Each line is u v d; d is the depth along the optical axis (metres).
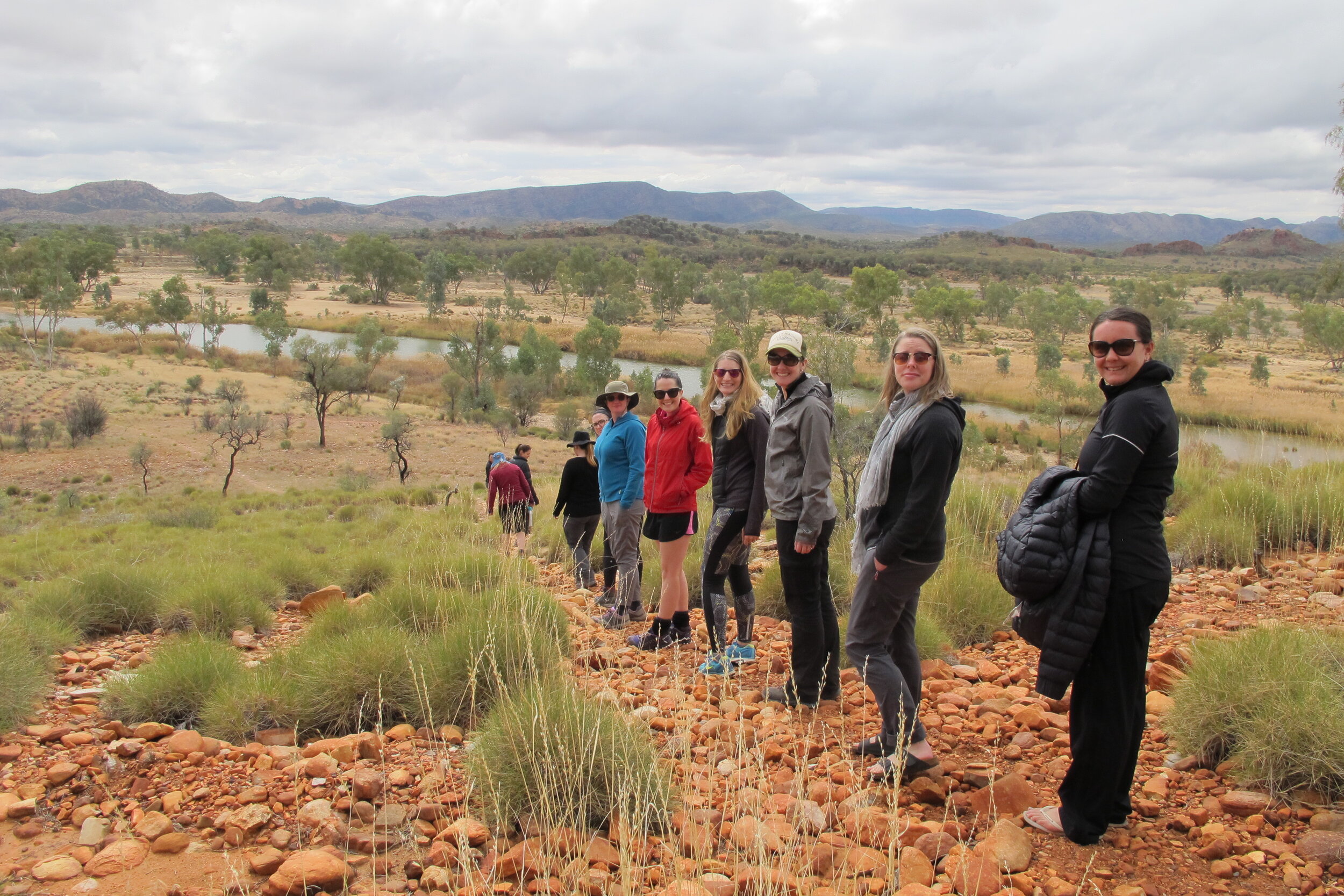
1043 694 2.84
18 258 94.12
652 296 146.88
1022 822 3.00
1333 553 6.22
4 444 42.94
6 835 2.99
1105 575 2.76
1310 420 42.62
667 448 5.28
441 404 62.62
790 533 4.02
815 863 2.69
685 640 5.46
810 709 4.10
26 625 5.33
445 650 4.32
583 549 7.79
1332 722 3.01
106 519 24.00
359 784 3.23
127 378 65.69
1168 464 2.78
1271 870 2.64
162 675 4.25
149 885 2.66
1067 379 43.69
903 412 3.33
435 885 2.65
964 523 7.50
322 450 44.03
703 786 3.33
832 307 114.19
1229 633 4.77
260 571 8.29
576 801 3.01
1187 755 3.42
